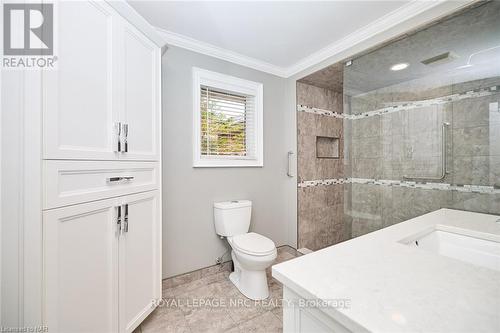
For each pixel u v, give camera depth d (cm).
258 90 240
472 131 169
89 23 99
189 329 138
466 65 162
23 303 79
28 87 79
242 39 192
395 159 222
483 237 100
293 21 167
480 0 126
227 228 198
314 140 268
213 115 217
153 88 143
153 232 142
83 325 96
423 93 197
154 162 144
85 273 97
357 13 158
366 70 209
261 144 240
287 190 262
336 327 51
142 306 131
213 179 210
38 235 80
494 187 159
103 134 106
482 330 41
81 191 95
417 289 55
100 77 104
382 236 96
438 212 143
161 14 157
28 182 79
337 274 63
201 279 200
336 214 290
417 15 151
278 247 258
